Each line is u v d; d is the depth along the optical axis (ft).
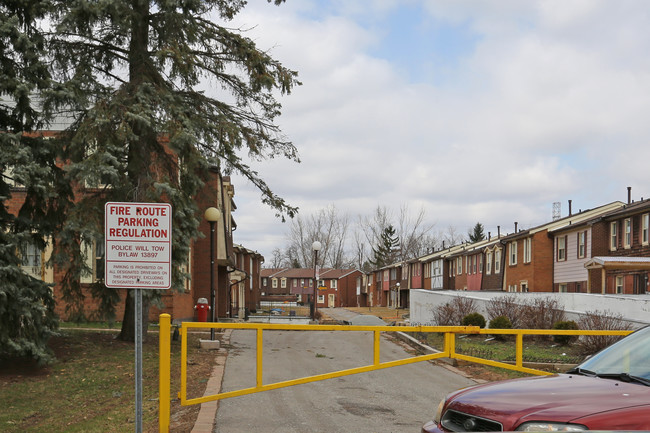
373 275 294.87
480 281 171.94
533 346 58.70
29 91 42.45
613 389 15.85
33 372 42.19
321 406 32.30
